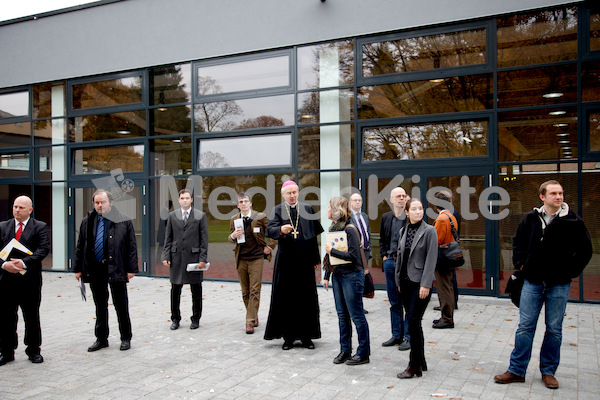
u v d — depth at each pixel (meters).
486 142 8.38
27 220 4.97
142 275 11.07
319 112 9.59
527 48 8.16
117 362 4.82
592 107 7.72
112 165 11.52
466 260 8.38
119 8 11.32
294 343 5.54
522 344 4.11
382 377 4.29
